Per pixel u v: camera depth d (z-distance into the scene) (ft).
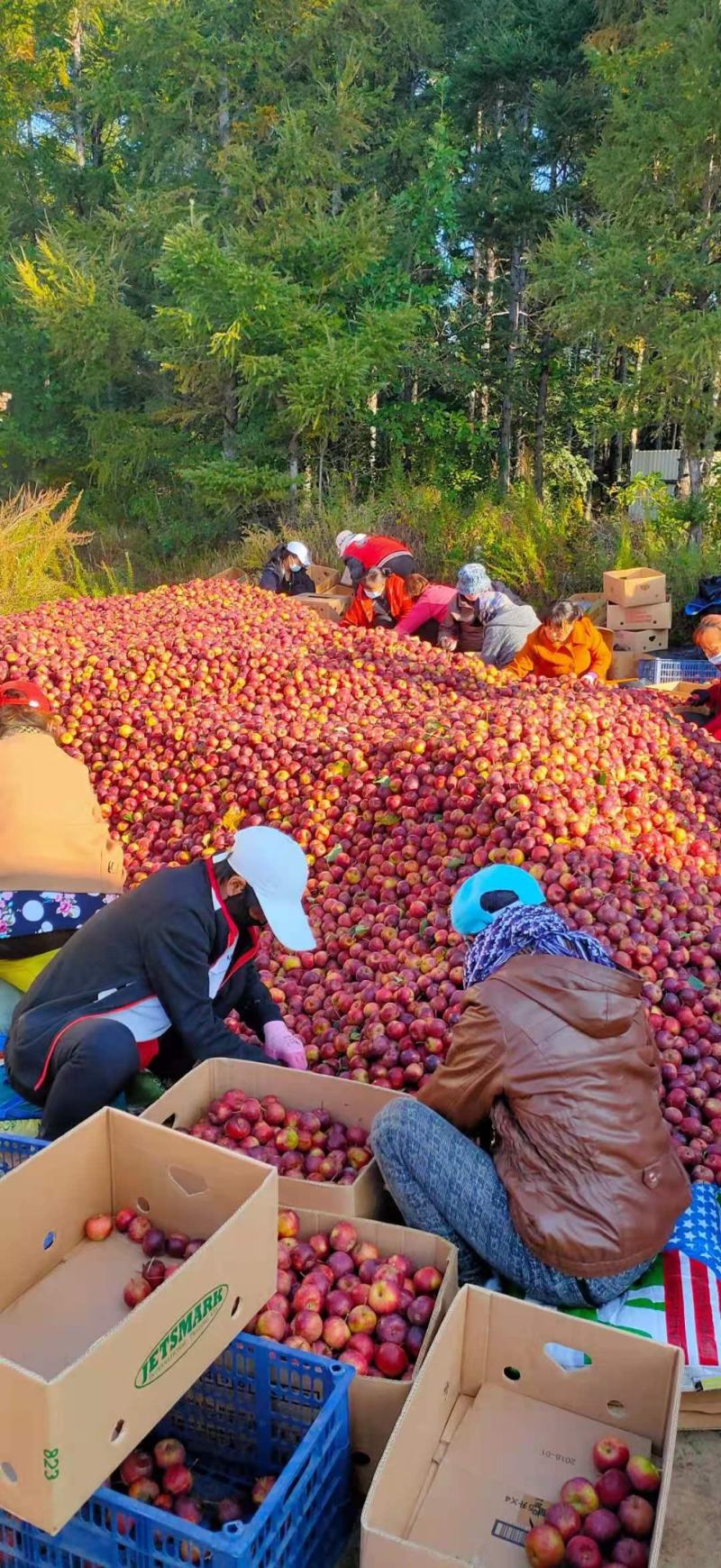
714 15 37.81
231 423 55.88
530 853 14.97
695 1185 11.12
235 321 48.47
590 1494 7.77
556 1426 8.55
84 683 23.63
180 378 54.80
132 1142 9.02
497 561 42.11
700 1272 10.00
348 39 57.82
